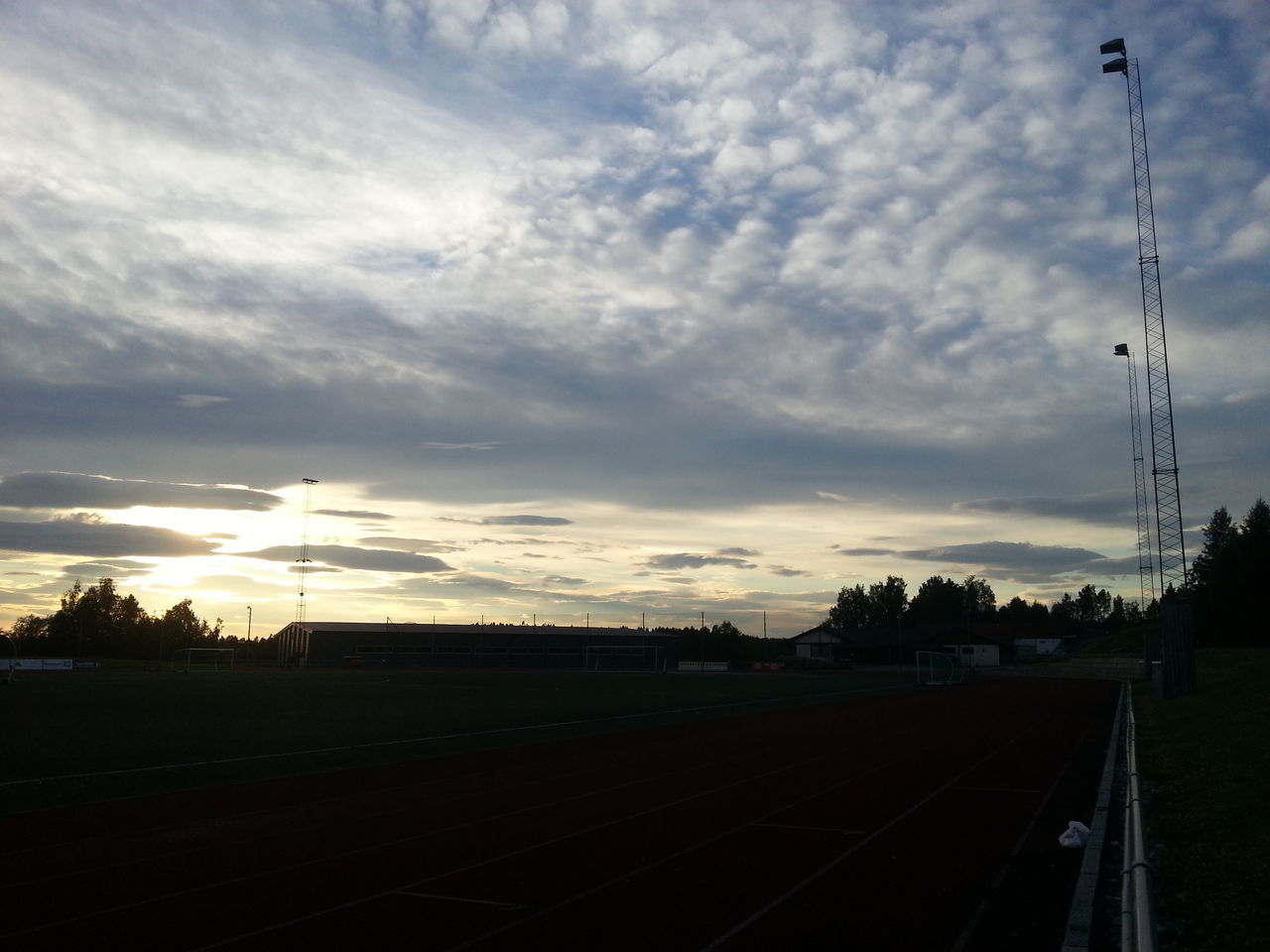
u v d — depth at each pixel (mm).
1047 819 13812
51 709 34719
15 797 15609
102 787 16734
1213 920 8188
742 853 11391
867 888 9727
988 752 23469
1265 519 80125
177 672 79750
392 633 103062
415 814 14125
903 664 118188
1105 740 26391
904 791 16641
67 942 7930
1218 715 26125
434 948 7766
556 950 7715
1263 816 11914
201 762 20375
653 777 18469
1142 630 95500
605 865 10727
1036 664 99875
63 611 128875
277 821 13516
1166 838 12094
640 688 58500
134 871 10422
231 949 7762
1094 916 8727
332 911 8820
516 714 35312
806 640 126375
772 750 23875
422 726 29703
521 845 11836
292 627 109188
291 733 26859
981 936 8109
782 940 7980
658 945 7840
